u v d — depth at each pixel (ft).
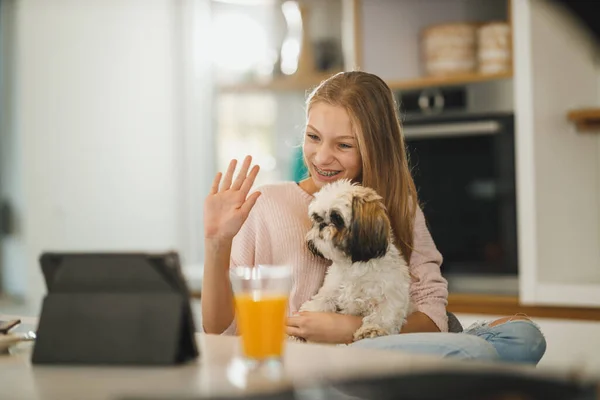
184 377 3.39
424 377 3.13
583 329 9.43
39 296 12.79
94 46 13.28
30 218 12.87
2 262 13.39
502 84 10.73
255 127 13.48
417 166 11.28
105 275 3.84
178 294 3.76
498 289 10.60
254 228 6.84
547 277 10.25
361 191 5.95
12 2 13.15
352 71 6.87
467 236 11.02
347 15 12.25
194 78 13.20
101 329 3.76
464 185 11.02
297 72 12.91
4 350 4.19
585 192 10.50
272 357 3.61
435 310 6.36
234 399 2.87
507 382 3.10
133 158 13.33
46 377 3.47
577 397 3.08
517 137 10.25
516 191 10.62
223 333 5.71
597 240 10.53
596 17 5.58
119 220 13.33
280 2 12.82
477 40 11.16
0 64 13.29
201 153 13.29
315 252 6.13
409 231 6.59
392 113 6.73
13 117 13.26
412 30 11.62
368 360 3.64
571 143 10.45
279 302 3.63
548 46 10.23
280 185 6.97
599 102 10.60
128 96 13.34
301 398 2.90
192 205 13.25
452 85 11.06
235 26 13.23
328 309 6.18
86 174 13.23
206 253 5.49
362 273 5.96
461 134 10.89
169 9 13.21
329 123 6.49
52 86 13.04
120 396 2.92
